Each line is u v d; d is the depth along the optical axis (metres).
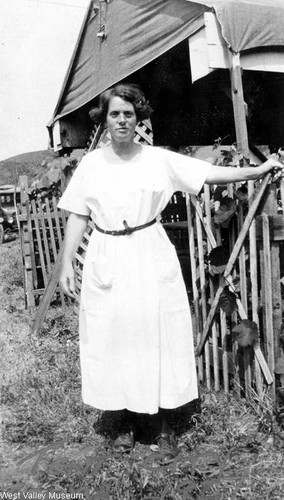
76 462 2.70
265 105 8.46
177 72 7.83
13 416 3.32
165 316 2.71
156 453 2.72
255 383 3.23
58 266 5.66
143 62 6.50
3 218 12.93
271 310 3.06
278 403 3.04
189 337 2.85
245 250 3.20
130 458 2.66
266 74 7.14
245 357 3.23
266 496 2.34
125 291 2.66
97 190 2.68
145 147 2.77
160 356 2.71
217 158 3.39
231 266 3.15
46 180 6.57
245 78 7.32
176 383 2.76
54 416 3.31
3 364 4.39
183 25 5.46
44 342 5.15
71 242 2.88
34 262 6.88
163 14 5.89
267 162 2.80
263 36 4.95
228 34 4.78
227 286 3.22
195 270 3.58
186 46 6.94
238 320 3.31
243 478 2.48
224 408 3.21
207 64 4.92
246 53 5.00
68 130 9.30
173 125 9.50
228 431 2.90
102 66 7.58
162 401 2.73
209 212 3.34
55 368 4.20
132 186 2.63
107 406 2.76
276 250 3.04
